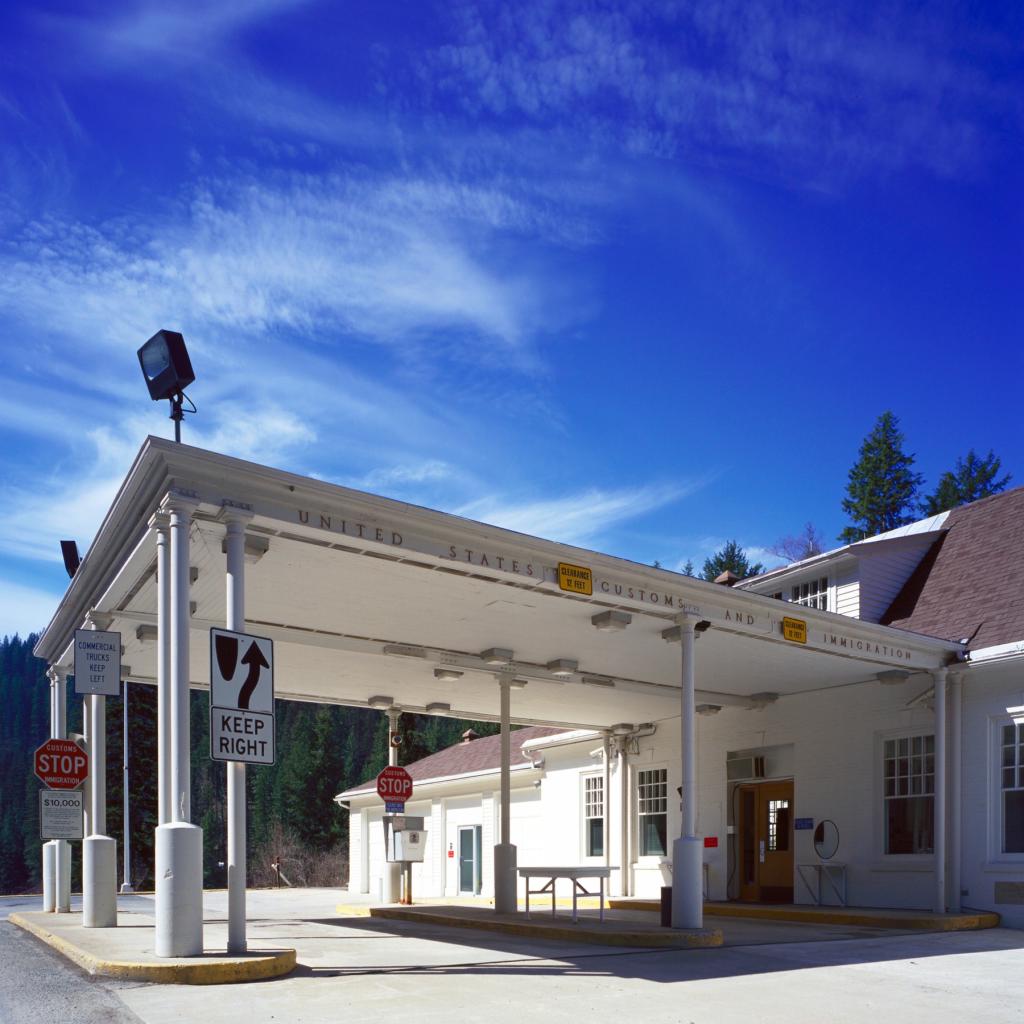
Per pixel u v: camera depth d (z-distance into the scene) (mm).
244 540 10266
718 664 17672
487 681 19406
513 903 17453
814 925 15898
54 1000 7836
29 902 24453
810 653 16344
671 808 23062
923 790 17656
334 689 20578
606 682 19062
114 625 14336
